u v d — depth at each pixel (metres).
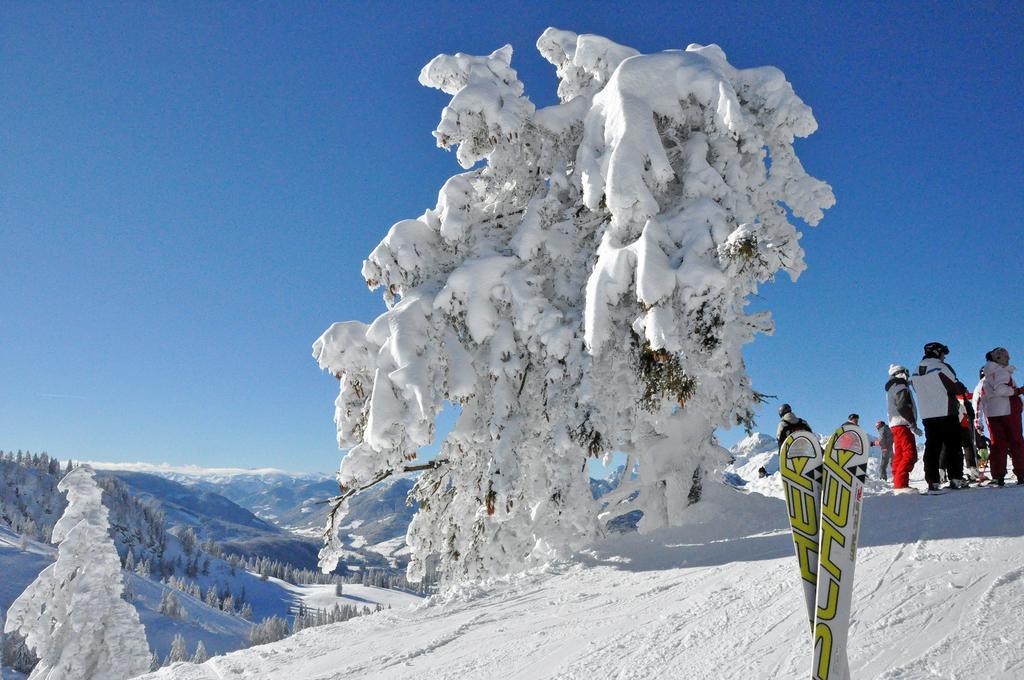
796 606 4.71
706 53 11.31
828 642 2.28
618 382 9.62
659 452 10.53
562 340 9.85
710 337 8.58
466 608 7.53
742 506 9.74
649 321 8.73
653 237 9.20
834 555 2.36
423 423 9.59
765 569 6.05
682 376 8.98
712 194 9.84
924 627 3.73
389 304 11.05
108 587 17.25
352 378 10.55
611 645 4.99
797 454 2.63
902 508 7.04
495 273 10.60
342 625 7.90
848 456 2.42
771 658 3.92
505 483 9.54
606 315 9.30
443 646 6.20
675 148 10.64
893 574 4.71
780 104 10.77
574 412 9.38
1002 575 4.20
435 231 11.41
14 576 191.75
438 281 10.94
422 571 11.64
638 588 6.72
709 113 10.38
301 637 7.69
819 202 10.89
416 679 5.32
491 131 11.37
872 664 3.44
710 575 6.48
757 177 10.60
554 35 12.96
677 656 4.38
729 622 4.77
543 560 9.58
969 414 8.02
